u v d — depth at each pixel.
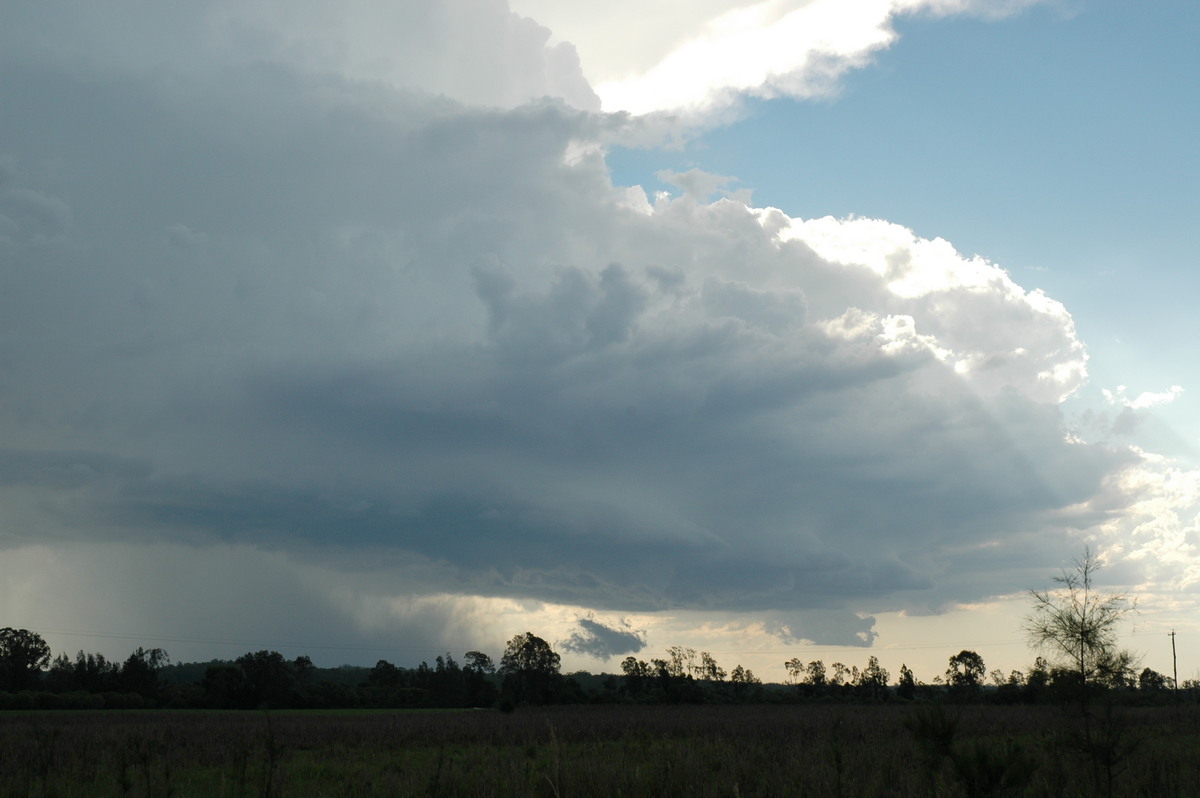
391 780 21.81
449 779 20.55
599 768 21.16
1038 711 71.62
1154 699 71.62
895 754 24.95
